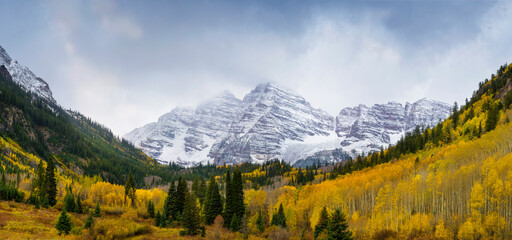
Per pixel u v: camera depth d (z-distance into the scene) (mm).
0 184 105688
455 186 99438
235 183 102438
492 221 78500
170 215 103688
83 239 63250
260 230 103625
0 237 55375
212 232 85875
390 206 104062
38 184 107750
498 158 105750
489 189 86938
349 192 126438
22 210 82875
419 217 92562
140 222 92812
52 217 79438
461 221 88438
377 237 90750
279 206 121812
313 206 123875
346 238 60344
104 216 95125
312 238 91562
